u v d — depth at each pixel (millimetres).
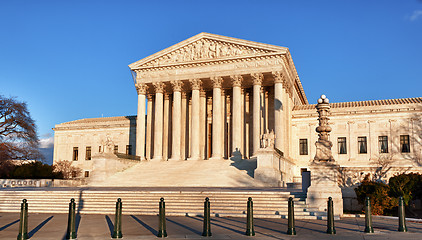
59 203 37375
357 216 30406
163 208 21281
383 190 33344
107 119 100375
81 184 66000
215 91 73250
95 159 64062
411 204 35000
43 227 25562
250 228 21234
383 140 74312
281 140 68000
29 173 72000
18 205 37781
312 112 78875
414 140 71750
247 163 64562
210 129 82938
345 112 77062
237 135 70562
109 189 43594
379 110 74750
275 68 69875
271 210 30922
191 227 24609
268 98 77562
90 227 25172
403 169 38500
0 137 74625
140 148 76875
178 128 75500
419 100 75125
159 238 20609
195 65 75312
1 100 74438
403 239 19938
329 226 21922
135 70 79625
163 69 77688
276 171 57406
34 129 78438
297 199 32344
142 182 59562
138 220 28516
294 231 21578
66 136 100750
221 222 26969
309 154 78188
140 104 78438
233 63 72938
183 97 81062
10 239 20938
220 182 56719
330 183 30859
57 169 88062
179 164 68938
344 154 76438
